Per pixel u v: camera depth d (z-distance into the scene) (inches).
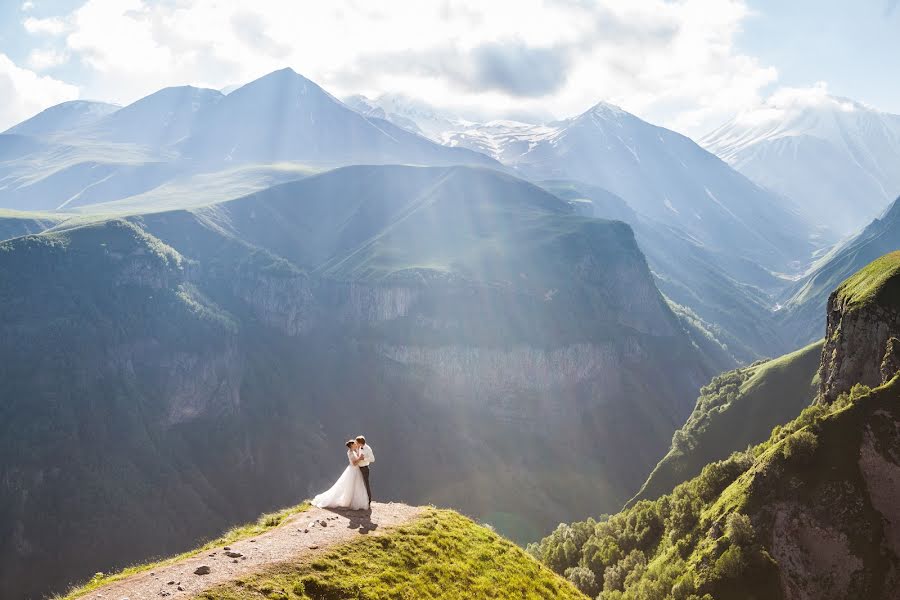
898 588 3120.1
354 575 1241.4
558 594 1601.9
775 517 3508.9
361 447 1620.3
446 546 1517.0
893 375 4227.4
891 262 5132.9
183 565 1160.8
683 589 3442.4
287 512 1539.1
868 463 3484.3
